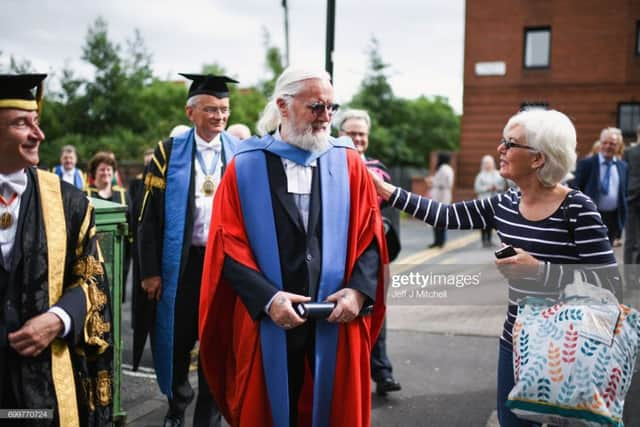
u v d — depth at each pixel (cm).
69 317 220
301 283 247
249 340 250
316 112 249
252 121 2680
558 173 239
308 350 260
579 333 221
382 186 286
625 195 705
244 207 252
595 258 232
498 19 2123
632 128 2070
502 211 257
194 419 347
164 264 361
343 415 250
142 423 392
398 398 431
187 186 363
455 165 2181
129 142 2505
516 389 225
